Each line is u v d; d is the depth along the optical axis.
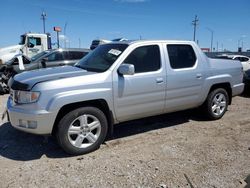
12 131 5.59
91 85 4.45
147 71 5.08
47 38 18.08
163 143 4.98
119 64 4.79
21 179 3.72
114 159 4.32
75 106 4.44
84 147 4.49
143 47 5.13
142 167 4.04
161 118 6.52
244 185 3.56
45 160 4.30
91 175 3.81
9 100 4.70
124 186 3.54
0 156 4.45
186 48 5.75
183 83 5.57
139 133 5.52
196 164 4.14
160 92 5.24
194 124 6.11
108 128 4.87
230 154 4.50
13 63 10.94
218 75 6.23
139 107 5.03
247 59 20.14
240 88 6.79
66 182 3.64
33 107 4.13
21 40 17.72
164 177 3.75
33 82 4.24
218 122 6.27
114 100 4.70
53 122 4.19
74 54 11.34
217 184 3.58
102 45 5.70
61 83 4.23
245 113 7.09
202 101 6.09
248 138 5.24
